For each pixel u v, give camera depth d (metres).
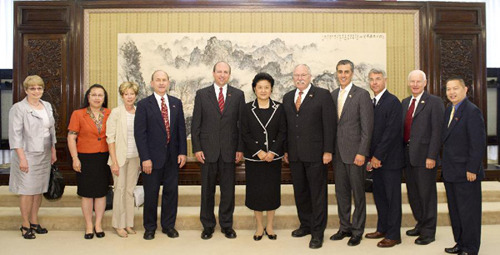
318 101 3.30
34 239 3.63
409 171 3.58
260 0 5.35
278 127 3.38
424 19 5.41
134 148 3.62
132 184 3.70
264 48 5.38
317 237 3.33
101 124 3.57
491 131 6.43
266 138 3.32
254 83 3.36
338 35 5.41
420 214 3.61
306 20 5.39
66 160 5.25
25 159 3.52
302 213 3.64
